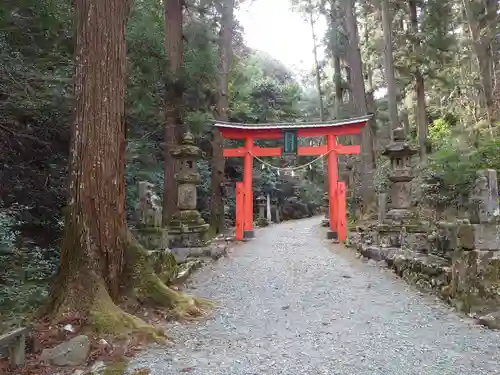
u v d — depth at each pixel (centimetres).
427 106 2405
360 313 536
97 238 455
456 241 565
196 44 1316
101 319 413
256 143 2577
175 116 1177
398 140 945
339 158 2158
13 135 784
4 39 659
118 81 479
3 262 635
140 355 385
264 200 2344
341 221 1213
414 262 687
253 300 607
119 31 483
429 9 1396
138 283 498
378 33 2128
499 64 1745
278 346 416
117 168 476
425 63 1452
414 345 414
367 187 1487
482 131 1463
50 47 769
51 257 755
